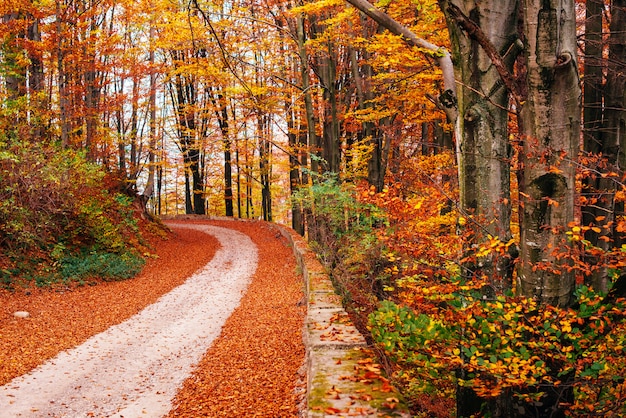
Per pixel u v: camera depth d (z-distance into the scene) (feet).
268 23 48.49
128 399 22.26
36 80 69.05
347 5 36.76
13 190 44.91
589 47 30.22
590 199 12.64
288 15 46.11
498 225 14.15
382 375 14.84
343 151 58.39
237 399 21.09
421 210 17.79
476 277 14.05
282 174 128.26
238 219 117.70
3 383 23.82
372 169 50.49
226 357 27.76
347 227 42.06
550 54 10.63
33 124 56.70
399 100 39.99
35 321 34.30
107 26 87.35
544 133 11.14
